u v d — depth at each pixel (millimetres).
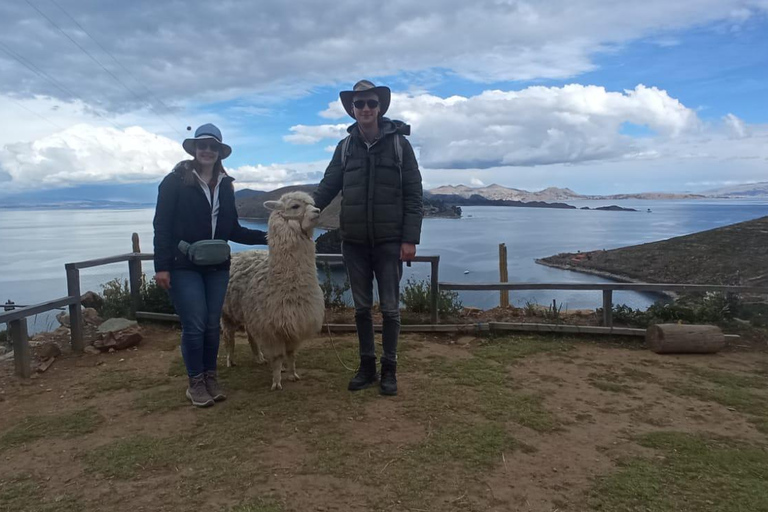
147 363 5492
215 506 2746
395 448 3396
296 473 3084
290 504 2756
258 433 3652
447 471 3109
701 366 5379
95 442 3594
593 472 3117
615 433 3695
